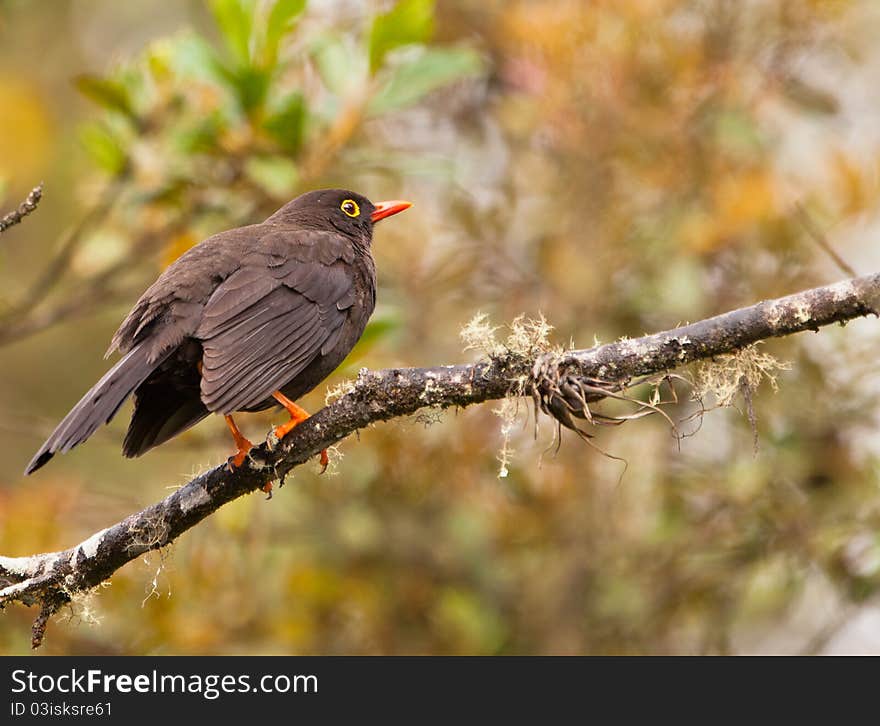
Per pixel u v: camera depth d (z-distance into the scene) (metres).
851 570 12.70
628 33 13.50
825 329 12.70
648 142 13.52
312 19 13.65
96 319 16.92
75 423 8.45
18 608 12.07
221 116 11.59
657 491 13.20
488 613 13.37
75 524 12.80
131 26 17.78
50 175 16.16
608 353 7.88
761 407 12.72
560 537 13.41
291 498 13.22
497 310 13.83
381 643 13.22
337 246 10.07
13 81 16.12
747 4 13.81
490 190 14.57
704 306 12.93
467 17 15.16
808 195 12.56
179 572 12.44
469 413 13.34
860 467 12.74
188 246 12.05
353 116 11.95
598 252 13.48
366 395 8.27
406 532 13.33
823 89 13.91
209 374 8.86
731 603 13.21
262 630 12.61
